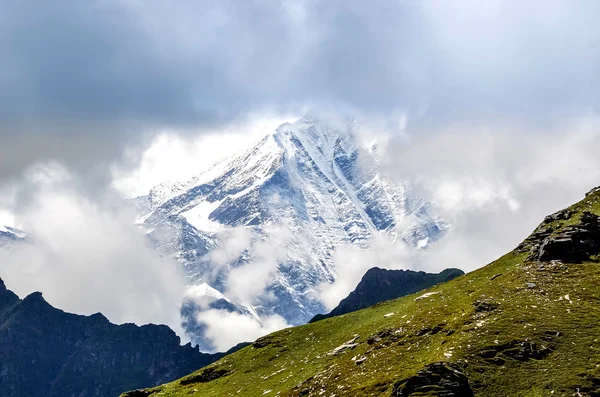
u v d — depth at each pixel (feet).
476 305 351.67
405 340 352.69
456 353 299.99
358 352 372.79
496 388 274.36
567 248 394.52
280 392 370.12
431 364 284.20
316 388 339.36
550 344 294.46
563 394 260.83
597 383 262.88
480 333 314.55
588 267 371.35
